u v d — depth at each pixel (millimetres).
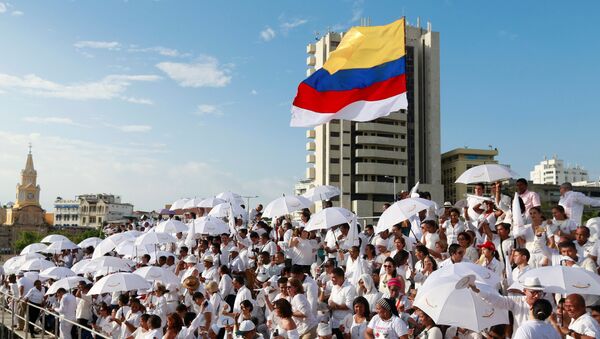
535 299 6656
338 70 13055
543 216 10055
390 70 12609
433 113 90000
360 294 10148
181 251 15969
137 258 18469
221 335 11461
